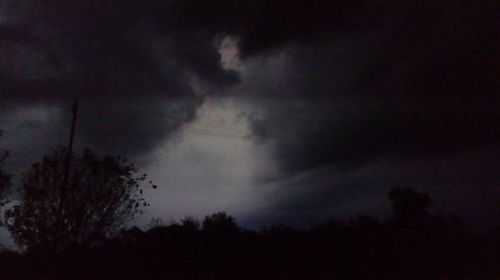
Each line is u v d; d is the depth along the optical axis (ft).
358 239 89.10
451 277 77.82
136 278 80.53
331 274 83.71
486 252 84.33
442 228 90.27
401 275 81.05
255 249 88.28
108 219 81.92
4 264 78.13
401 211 100.27
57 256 78.79
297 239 90.38
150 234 89.04
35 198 79.87
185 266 84.53
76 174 81.61
